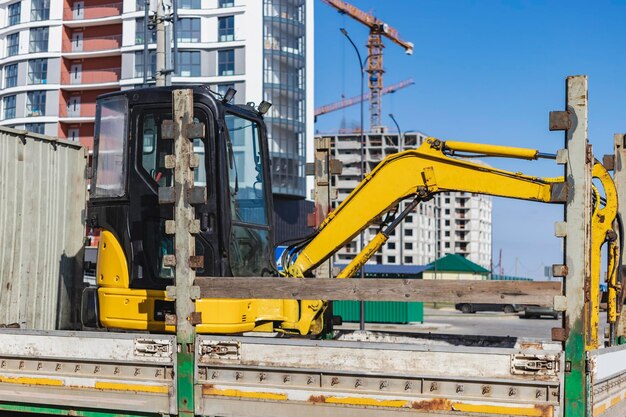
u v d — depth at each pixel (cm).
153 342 585
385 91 16300
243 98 5875
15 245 863
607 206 698
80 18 6588
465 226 17450
